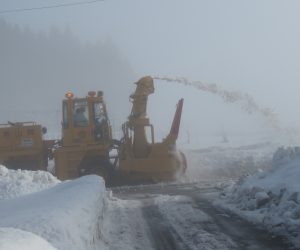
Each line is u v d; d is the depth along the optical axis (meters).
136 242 14.12
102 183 18.11
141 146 28.56
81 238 10.36
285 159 21.45
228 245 13.37
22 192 18.89
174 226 15.99
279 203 16.56
